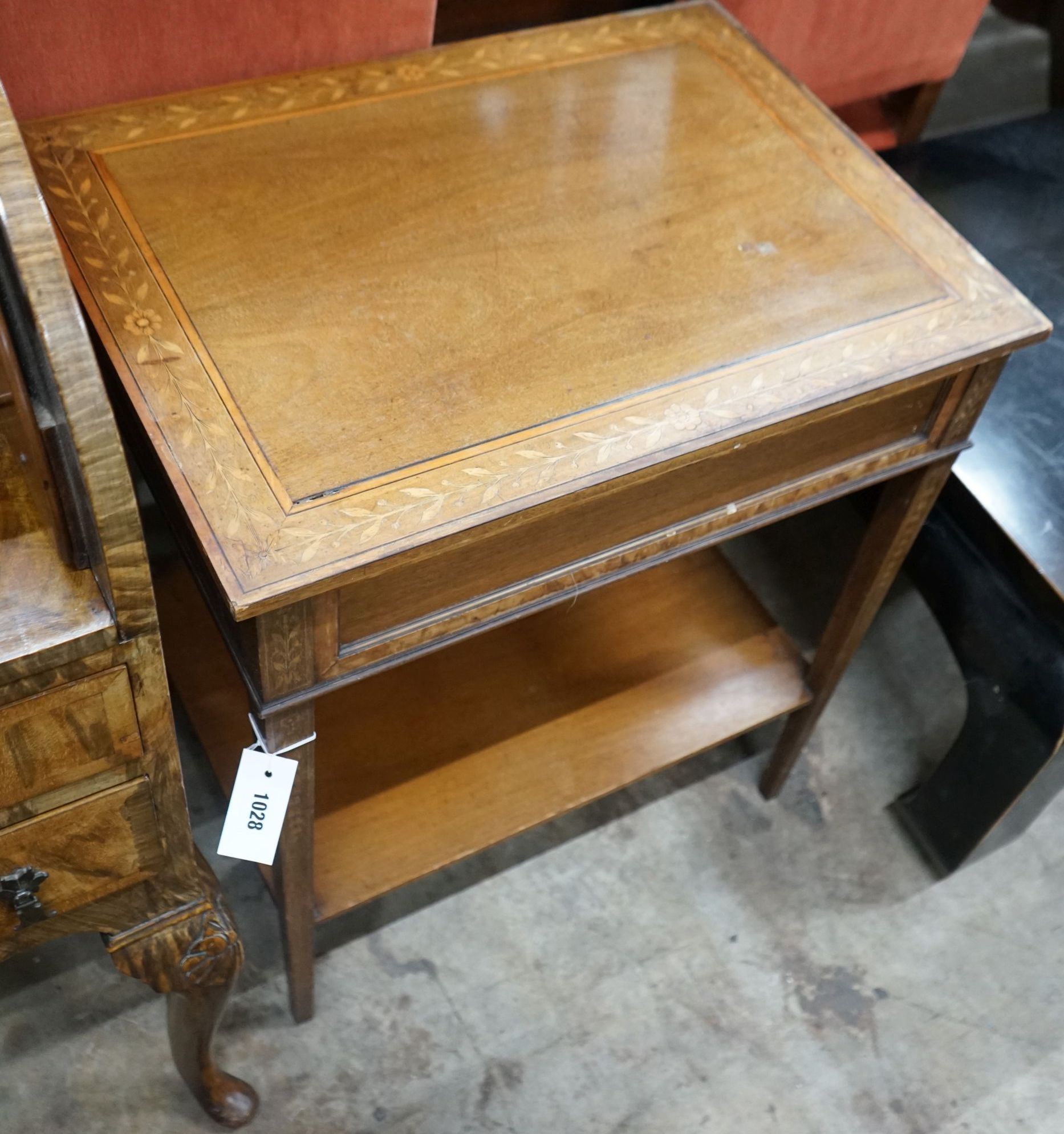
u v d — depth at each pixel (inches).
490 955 49.4
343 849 41.9
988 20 79.9
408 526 27.2
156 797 28.3
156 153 34.6
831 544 65.3
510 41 40.6
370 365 30.2
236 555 26.2
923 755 57.8
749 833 54.3
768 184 37.3
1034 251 53.8
